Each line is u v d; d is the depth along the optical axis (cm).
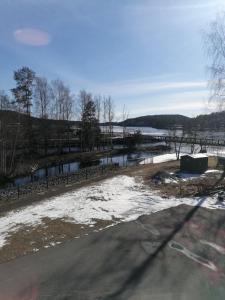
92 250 1101
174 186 2184
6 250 1144
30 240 1236
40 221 1491
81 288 850
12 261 1043
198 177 2558
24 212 1708
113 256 1042
